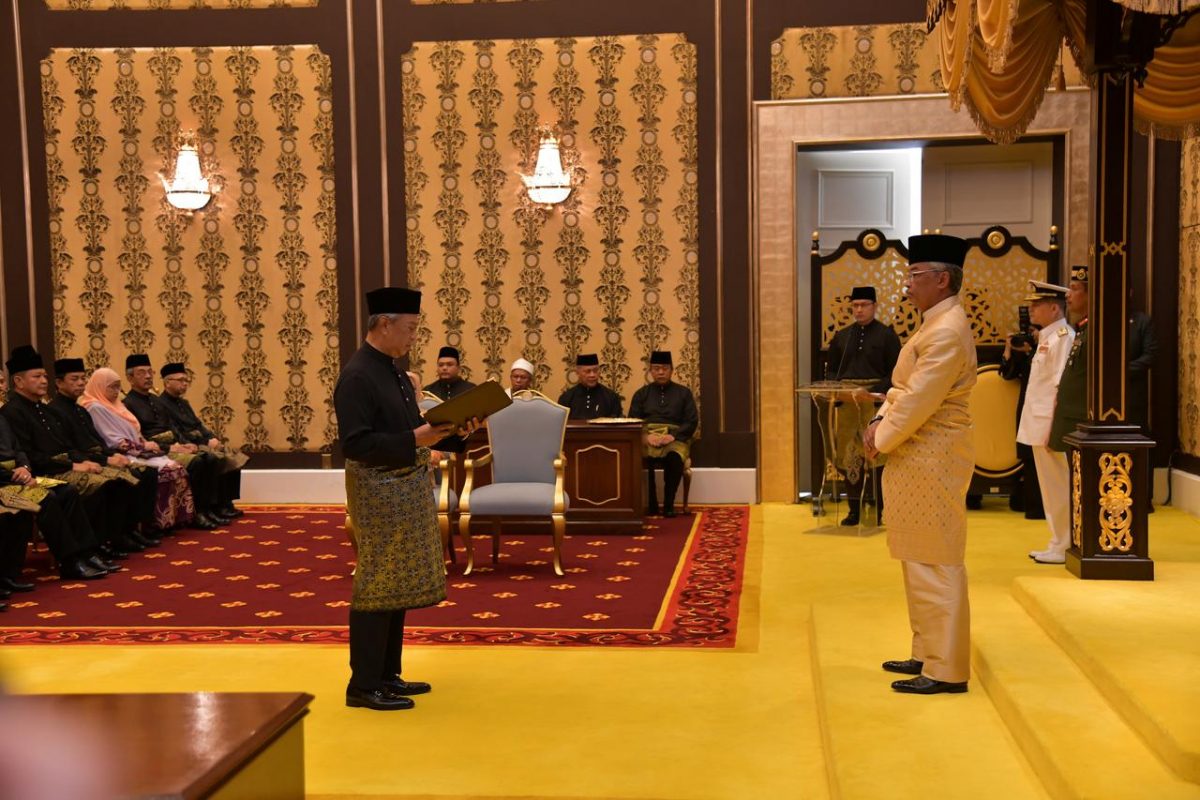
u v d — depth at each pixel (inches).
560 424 297.0
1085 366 247.9
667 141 396.2
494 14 400.8
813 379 385.7
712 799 139.6
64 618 242.8
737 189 393.7
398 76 403.9
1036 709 141.9
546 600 252.2
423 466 179.8
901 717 152.4
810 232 404.5
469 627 228.1
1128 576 214.2
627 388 402.9
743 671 194.7
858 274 382.3
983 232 377.1
